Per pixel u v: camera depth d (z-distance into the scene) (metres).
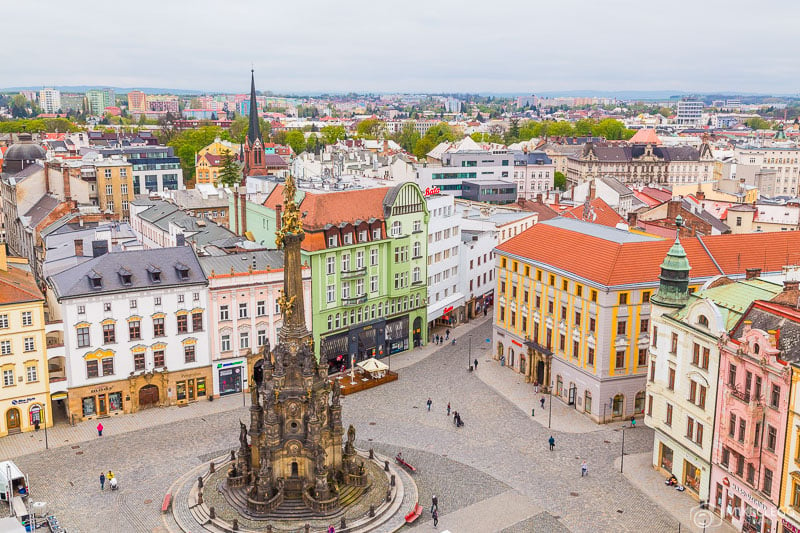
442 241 137.50
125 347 98.69
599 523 73.81
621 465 86.19
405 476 82.38
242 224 134.50
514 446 91.44
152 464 85.44
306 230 111.38
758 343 68.50
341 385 108.62
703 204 192.62
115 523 73.00
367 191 122.94
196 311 102.62
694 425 78.38
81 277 96.94
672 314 81.94
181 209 160.38
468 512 75.75
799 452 64.19
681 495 79.69
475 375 116.88
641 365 100.38
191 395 104.62
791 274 82.44
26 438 92.31
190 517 73.50
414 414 100.88
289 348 72.69
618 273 98.12
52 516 73.56
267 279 106.94
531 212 175.62
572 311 104.44
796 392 64.00
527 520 74.31
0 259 98.88
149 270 100.25
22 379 93.12
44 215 156.12
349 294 117.38
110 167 199.00
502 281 121.81
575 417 101.38
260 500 72.94
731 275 103.50
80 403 97.00
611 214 172.25
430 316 133.12
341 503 74.25
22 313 91.81
